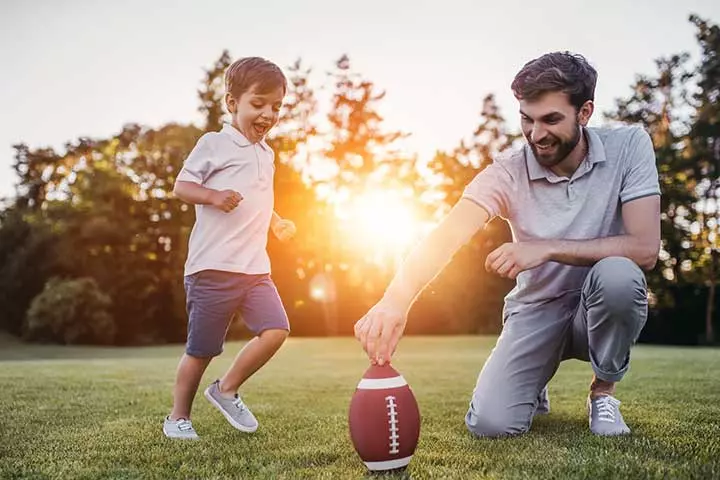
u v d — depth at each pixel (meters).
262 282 3.00
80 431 2.79
